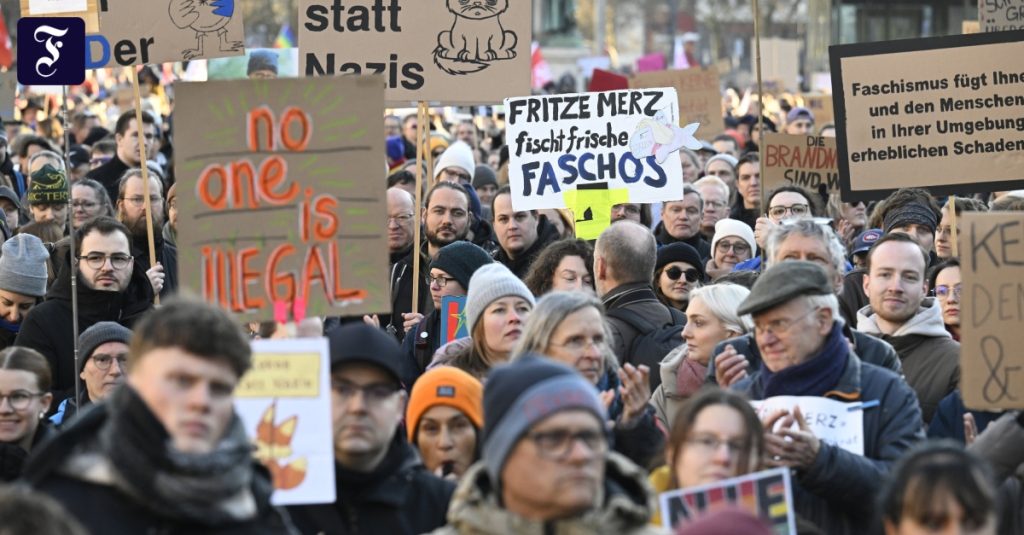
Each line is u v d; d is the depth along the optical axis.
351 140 13.48
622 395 14.57
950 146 21.33
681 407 12.36
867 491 13.22
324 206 13.44
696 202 27.94
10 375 15.34
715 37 155.62
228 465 9.24
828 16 98.12
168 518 9.15
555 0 101.94
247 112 13.36
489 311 17.05
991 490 10.25
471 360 17.28
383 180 13.48
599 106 25.16
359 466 12.10
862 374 14.25
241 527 9.33
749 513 8.31
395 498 12.08
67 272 21.92
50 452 9.34
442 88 23.56
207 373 9.31
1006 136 21.19
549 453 9.78
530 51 23.59
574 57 100.88
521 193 25.14
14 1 98.00
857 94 21.50
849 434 13.76
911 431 13.93
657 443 14.40
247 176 13.36
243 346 9.58
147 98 56.78
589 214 24.94
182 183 13.26
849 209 30.52
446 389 14.16
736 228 25.69
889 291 17.33
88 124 49.69
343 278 13.44
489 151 47.91
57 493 9.23
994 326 14.02
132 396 9.23
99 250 21.70
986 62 21.22
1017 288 14.02
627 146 25.09
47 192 27.33
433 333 21.02
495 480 10.11
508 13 23.61
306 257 13.41
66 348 21.64
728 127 55.88
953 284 19.59
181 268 13.23
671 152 24.98
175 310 9.46
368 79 13.49
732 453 12.02
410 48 23.48
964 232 14.08
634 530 10.01
